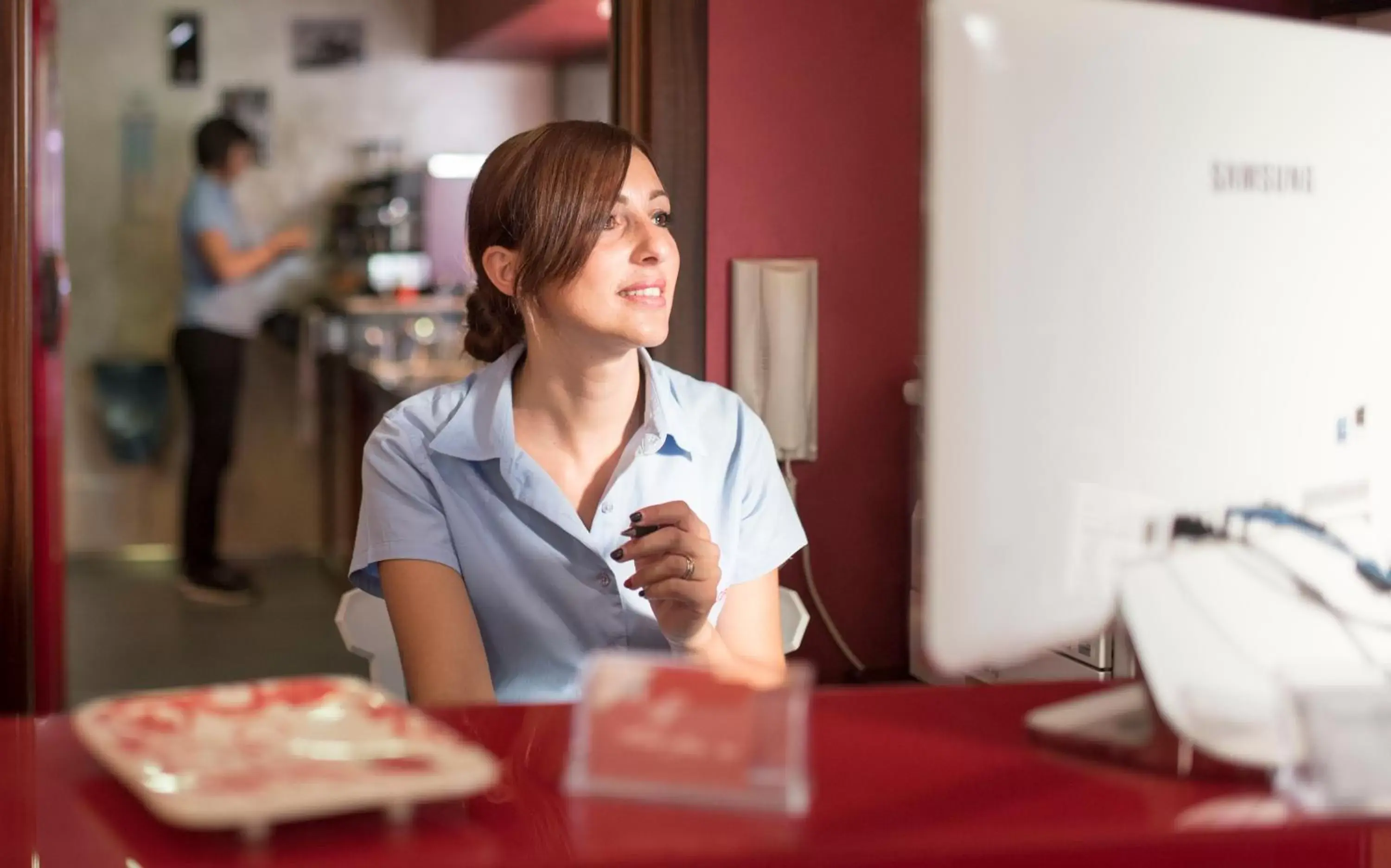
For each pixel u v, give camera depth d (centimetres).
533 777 85
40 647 296
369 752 82
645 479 161
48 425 298
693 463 164
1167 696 88
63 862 70
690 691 82
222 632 535
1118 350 88
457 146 730
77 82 688
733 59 258
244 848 72
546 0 540
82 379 690
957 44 84
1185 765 86
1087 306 87
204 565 611
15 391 254
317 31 713
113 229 695
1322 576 94
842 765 88
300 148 716
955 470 86
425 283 717
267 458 705
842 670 272
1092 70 86
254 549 706
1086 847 76
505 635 161
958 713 101
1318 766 83
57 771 86
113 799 80
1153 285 89
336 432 669
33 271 261
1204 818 80
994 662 89
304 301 714
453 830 75
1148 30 87
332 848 73
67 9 684
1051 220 86
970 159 85
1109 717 95
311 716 88
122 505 691
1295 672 92
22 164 252
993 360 86
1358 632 95
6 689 257
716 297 261
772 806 79
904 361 271
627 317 151
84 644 514
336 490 666
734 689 81
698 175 258
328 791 74
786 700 80
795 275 260
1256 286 91
